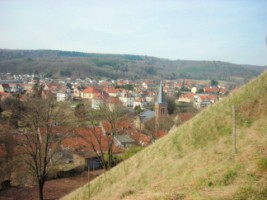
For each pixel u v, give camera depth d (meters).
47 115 34.31
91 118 47.03
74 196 26.75
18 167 37.69
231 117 22.08
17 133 36.97
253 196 11.26
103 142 48.16
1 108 78.31
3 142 37.84
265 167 13.49
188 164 18.59
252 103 22.50
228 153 17.06
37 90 99.75
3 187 39.25
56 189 38.69
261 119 20.75
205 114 24.31
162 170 20.28
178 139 23.67
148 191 15.76
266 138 17.25
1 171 37.84
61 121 39.38
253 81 24.66
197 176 15.11
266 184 12.09
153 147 25.14
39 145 33.78
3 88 153.38
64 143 47.94
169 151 22.95
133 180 21.56
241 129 20.28
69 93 154.25
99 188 25.34
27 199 35.81
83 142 48.03
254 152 15.74
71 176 43.78
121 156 44.31
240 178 13.38
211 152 18.42
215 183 13.63
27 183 40.97
